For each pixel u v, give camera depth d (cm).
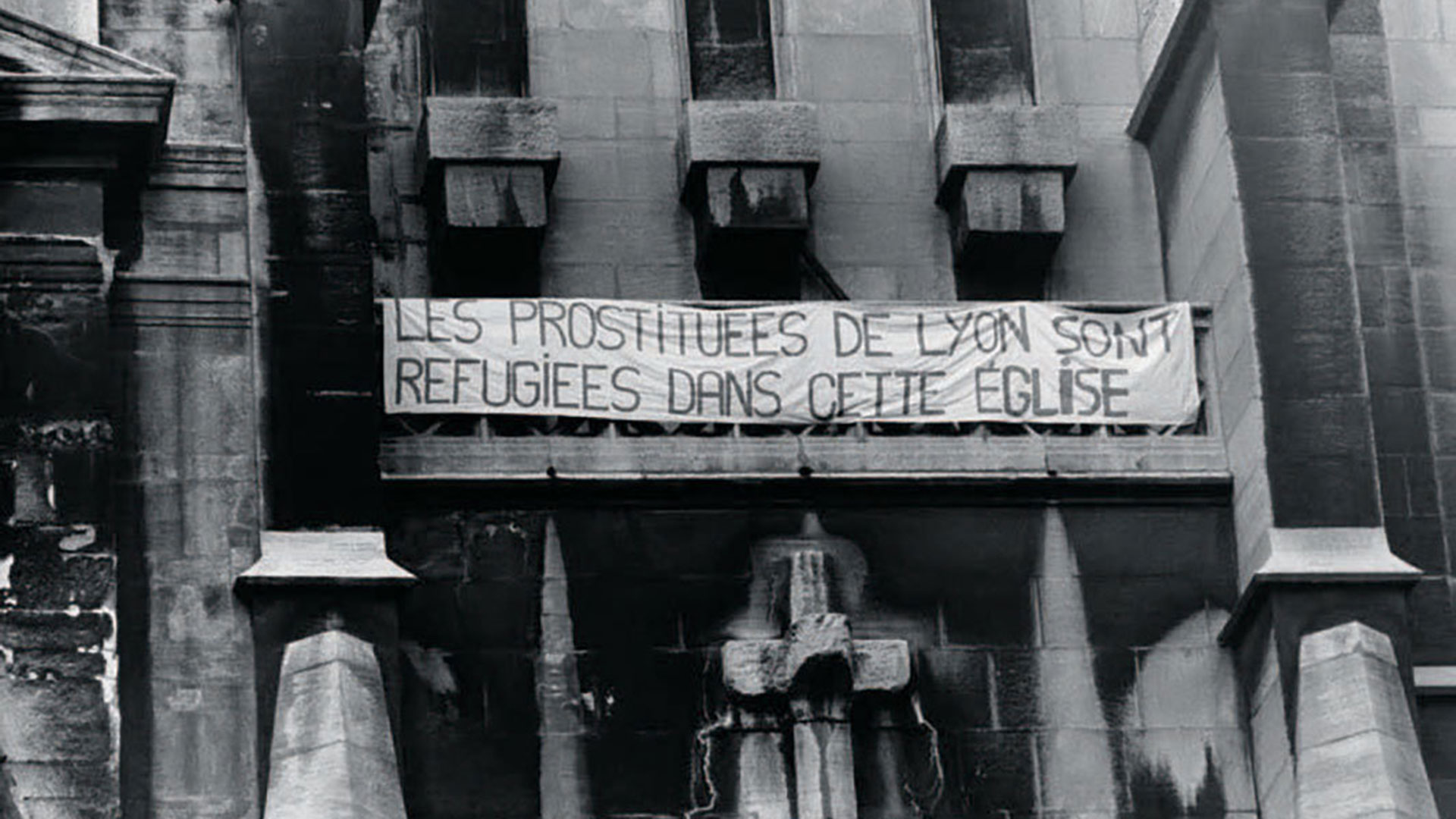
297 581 3506
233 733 3481
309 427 3581
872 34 3959
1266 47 3816
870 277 3875
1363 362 3734
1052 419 3781
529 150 3800
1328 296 3750
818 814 3591
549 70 3897
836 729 3622
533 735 3609
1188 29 3853
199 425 3569
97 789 3400
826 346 3775
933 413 3769
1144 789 3666
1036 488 3750
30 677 3419
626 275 3841
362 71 3703
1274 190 3775
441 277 3816
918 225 3897
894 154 3919
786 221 3812
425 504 3672
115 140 3566
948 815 3631
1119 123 3966
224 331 3600
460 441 3691
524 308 3744
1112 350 3806
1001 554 3734
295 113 3675
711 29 3903
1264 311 3738
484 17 3888
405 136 3862
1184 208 3881
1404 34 4003
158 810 3450
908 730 3653
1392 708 3575
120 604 3503
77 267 3547
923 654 3684
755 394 3753
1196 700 3700
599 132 3881
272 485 3559
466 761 3591
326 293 3625
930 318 3797
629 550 3684
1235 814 3666
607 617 3659
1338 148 3794
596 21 3916
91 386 3512
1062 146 3875
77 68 3547
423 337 3719
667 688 3644
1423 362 3878
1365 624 3631
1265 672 3650
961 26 3944
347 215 3650
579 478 3691
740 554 3700
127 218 3612
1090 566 3738
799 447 3741
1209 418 3809
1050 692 3691
